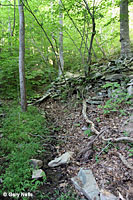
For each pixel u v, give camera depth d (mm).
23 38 5816
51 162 3346
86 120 4738
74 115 5574
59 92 7938
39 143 4145
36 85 10062
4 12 9258
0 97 7930
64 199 2432
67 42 10297
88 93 6508
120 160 2900
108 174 2670
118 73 6172
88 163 3137
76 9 6465
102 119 4570
